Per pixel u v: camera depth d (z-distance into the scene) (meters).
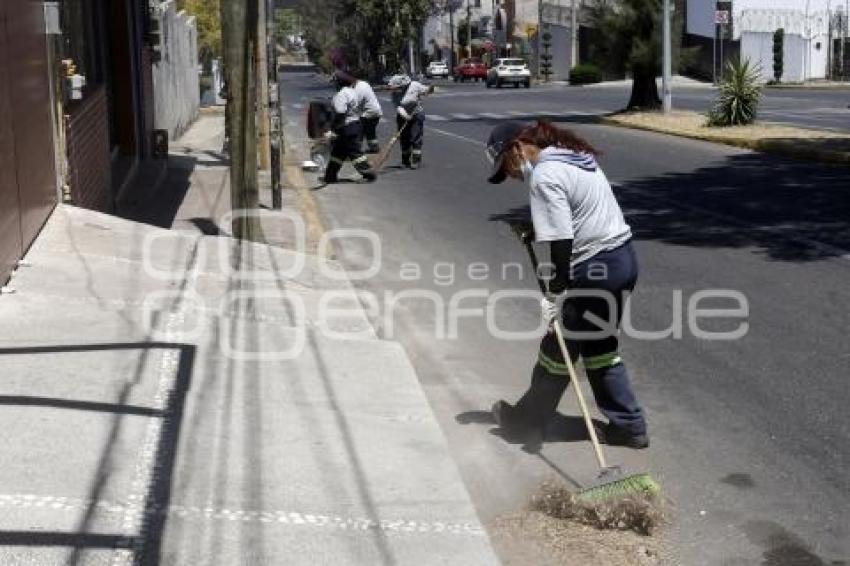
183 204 15.98
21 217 9.03
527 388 7.31
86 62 16.06
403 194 16.66
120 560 4.30
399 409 6.49
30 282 8.45
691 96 42.94
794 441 6.25
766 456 6.05
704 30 60.84
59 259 9.30
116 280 8.86
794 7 59.53
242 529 4.70
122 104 19.05
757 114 29.06
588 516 5.19
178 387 6.41
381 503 5.11
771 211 14.01
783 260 11.03
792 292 9.65
